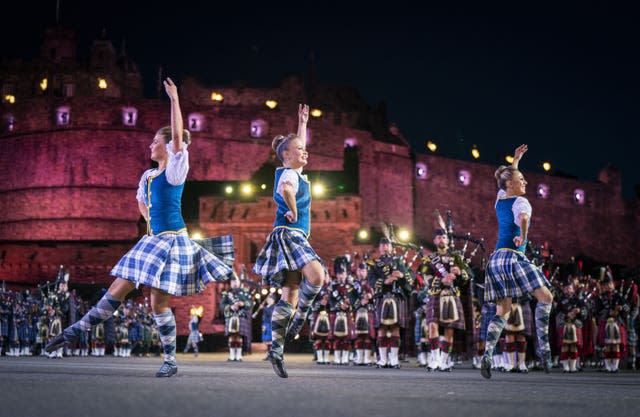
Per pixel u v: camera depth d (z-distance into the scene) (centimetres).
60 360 1603
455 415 314
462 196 7894
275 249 684
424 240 6912
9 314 2386
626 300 1603
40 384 479
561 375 1116
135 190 6856
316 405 342
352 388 487
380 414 312
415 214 7569
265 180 5509
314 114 8331
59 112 7038
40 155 7031
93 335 2716
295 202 673
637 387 653
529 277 834
